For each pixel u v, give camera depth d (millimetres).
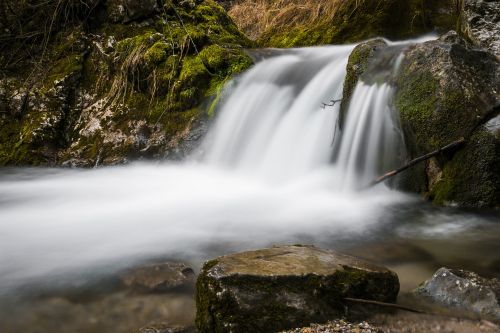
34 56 8672
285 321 2445
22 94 8070
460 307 2645
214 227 4379
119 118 7598
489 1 5684
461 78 4582
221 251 3770
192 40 7801
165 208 5070
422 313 2613
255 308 2451
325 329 2414
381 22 9359
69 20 8867
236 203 5180
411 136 4867
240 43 9008
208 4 9633
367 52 5613
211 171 6848
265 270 2596
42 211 5090
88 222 4637
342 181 5500
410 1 9375
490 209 4434
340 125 5707
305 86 6719
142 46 7832
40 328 2684
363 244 3855
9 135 7859
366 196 5141
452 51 4715
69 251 3830
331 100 5828
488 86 4621
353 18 9766
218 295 2473
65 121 7898
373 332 2389
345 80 5738
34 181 6586
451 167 4602
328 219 4531
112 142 7406
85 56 8500
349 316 2564
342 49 7984
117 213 4938
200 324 2541
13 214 4977
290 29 11531
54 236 4223
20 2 8812
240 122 6902
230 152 6805
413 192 5031
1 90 8219
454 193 4570
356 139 5406
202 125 7121
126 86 7793
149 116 7445
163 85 7465
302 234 4129
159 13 8641
